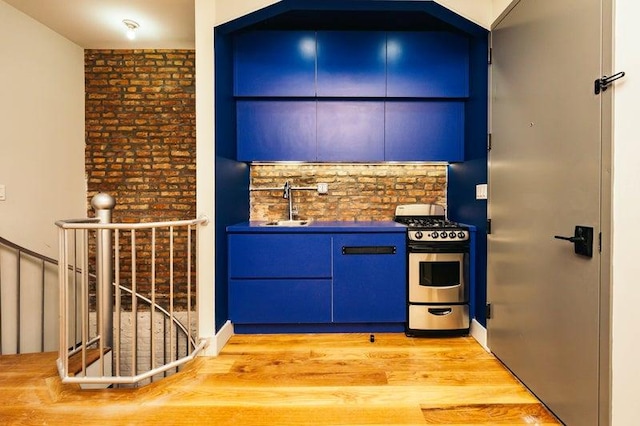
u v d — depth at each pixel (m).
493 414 1.72
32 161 2.88
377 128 2.99
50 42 3.07
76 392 1.90
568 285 1.59
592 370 1.44
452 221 3.27
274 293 2.72
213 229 2.39
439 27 3.03
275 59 2.87
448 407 1.78
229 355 2.39
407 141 3.00
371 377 2.09
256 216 3.43
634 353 1.29
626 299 1.30
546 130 1.75
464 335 2.73
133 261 1.93
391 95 2.90
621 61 1.30
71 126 3.34
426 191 3.43
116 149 3.57
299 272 2.72
